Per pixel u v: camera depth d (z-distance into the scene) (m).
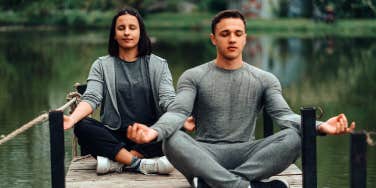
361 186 4.40
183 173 5.28
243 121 5.50
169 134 5.11
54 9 51.34
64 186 4.98
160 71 6.33
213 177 5.11
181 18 54.56
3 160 8.88
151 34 41.50
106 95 6.29
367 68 20.67
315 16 45.75
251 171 5.16
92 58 23.88
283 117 5.35
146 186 5.77
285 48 29.44
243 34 5.49
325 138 10.43
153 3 57.16
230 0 56.09
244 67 5.56
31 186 7.68
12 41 33.53
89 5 52.62
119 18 6.29
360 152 4.38
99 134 6.09
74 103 7.02
